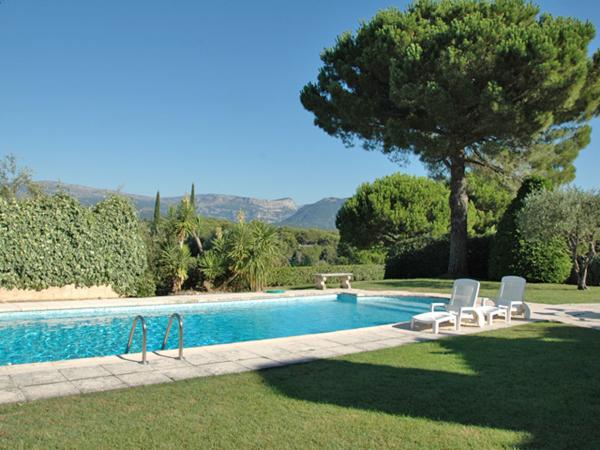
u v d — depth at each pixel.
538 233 15.94
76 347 9.27
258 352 7.11
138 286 15.20
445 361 6.62
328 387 5.34
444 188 35.25
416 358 6.80
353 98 19.31
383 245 34.50
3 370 5.89
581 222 15.32
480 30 16.31
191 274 16.95
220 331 11.37
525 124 16.52
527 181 19.09
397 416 4.45
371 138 20.55
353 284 20.00
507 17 18.00
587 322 10.16
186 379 5.61
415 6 19.56
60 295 13.76
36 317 11.66
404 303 15.26
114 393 5.02
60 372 5.84
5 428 4.03
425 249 23.70
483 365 6.40
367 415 4.47
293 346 7.58
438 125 18.28
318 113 21.25
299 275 20.14
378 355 6.97
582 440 3.94
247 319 12.96
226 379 5.61
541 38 15.55
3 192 19.47
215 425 4.18
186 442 3.82
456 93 16.91
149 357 6.69
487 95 15.89
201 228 18.72
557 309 12.08
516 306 10.77
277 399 4.91
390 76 17.27
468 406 4.74
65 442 3.78
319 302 15.97
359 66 19.62
